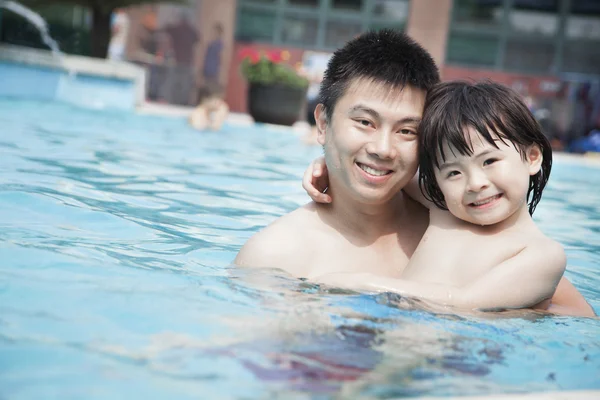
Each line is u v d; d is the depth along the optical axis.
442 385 1.60
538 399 1.52
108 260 2.48
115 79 11.29
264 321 1.91
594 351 1.96
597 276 3.25
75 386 1.40
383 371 1.65
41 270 2.23
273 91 11.77
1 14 13.14
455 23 15.79
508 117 2.38
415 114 2.42
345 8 16.02
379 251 2.62
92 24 13.87
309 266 2.52
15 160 4.62
